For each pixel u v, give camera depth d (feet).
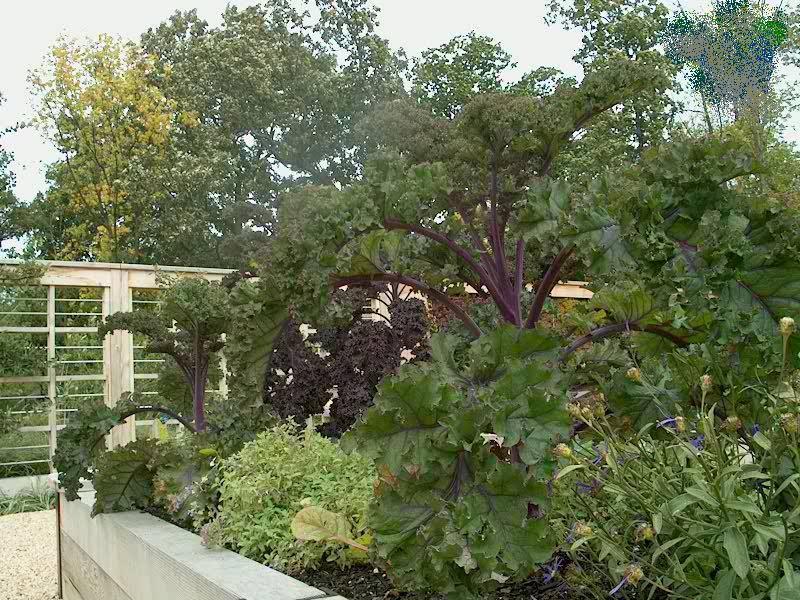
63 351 40.06
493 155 8.56
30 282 25.84
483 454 5.85
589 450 6.81
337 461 9.82
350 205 6.93
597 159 51.08
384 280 7.52
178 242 70.54
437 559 5.57
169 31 81.87
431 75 72.08
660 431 7.61
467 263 8.69
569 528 6.81
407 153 9.13
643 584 6.33
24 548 21.26
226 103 70.69
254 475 9.64
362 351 12.18
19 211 71.20
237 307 7.70
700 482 5.45
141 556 10.08
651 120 62.13
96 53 71.92
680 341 7.27
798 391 6.23
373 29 74.18
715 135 6.69
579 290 24.61
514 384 5.99
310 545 8.47
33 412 30.37
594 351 8.23
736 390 6.95
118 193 73.67
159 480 11.76
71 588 15.81
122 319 14.05
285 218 7.45
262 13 75.56
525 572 5.76
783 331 5.43
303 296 6.84
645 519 6.26
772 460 5.49
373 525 5.90
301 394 12.07
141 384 30.86
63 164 79.00
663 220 6.32
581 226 6.32
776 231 6.19
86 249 79.15
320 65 75.87
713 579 5.88
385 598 7.29
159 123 71.72
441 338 6.70
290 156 72.33
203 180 66.49
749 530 5.43
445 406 5.93
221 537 9.27
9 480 28.40
